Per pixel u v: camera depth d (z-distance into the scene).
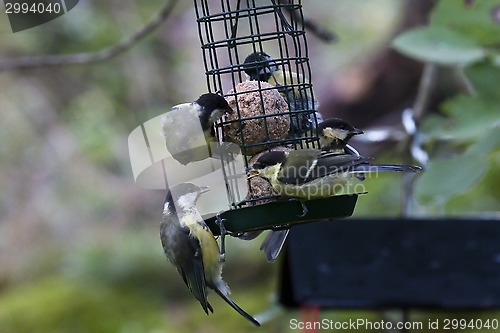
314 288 9.78
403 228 9.82
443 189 7.84
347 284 9.77
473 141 8.32
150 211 18.33
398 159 11.60
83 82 18.23
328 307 9.79
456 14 8.30
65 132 18.36
